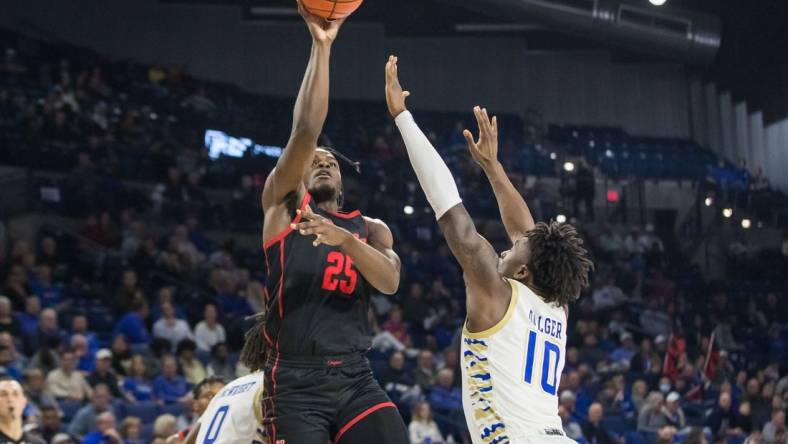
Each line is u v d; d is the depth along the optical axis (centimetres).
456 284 1842
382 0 2538
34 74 1981
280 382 387
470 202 2141
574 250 384
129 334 1263
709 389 1507
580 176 2244
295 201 400
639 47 2033
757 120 2670
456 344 1347
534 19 1938
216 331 1309
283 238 394
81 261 1509
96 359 1095
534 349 373
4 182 1680
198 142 2055
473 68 2703
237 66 2511
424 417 1148
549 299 382
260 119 2294
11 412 559
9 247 1550
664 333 1777
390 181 2084
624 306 1853
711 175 2530
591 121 2750
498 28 2670
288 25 2564
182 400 1112
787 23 2436
